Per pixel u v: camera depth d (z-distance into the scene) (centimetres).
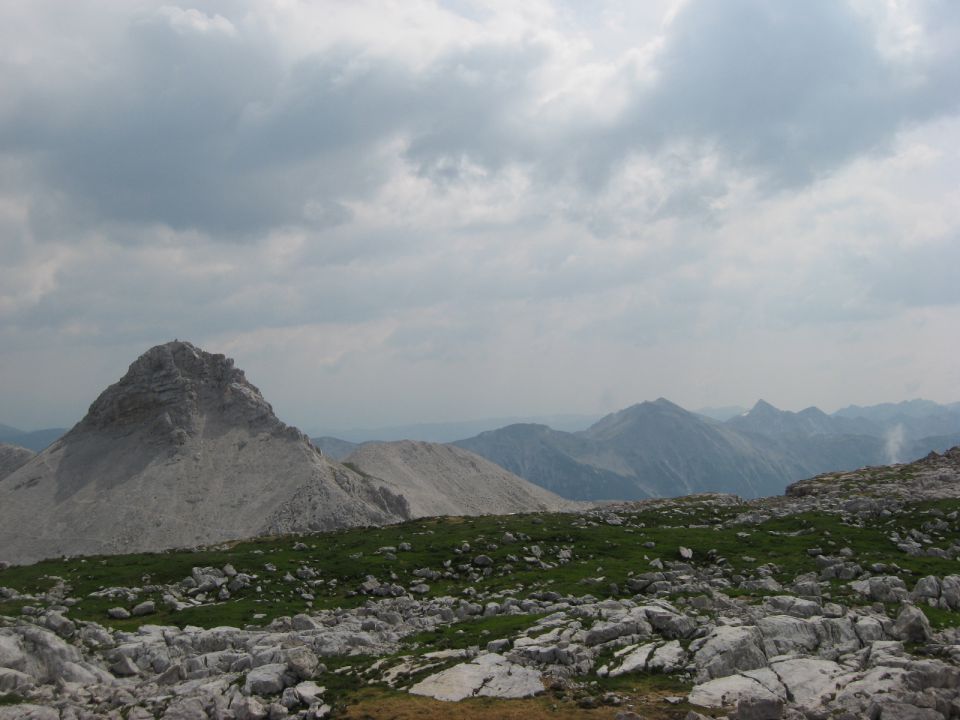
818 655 4369
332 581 8338
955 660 4103
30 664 4788
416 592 8056
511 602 6406
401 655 4853
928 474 13450
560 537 10100
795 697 3831
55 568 8744
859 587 6122
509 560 8938
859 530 9312
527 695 4028
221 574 8331
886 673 3916
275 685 4431
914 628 4544
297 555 9369
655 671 4269
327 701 4175
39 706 4219
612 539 9869
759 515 11375
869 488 13012
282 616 6731
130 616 6856
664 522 11681
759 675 4091
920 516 9694
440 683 4234
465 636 5212
